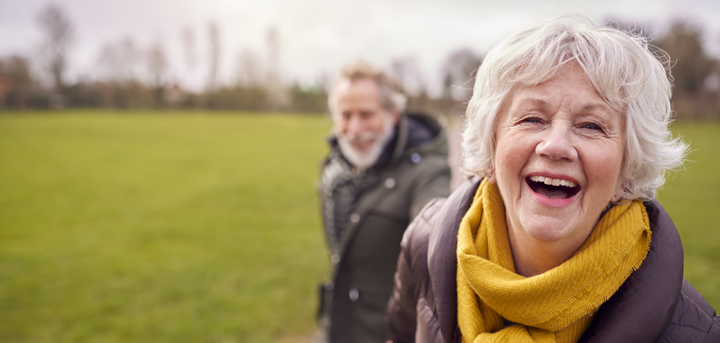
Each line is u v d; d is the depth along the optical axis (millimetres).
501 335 823
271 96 58188
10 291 4129
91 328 3451
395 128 2039
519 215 801
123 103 50562
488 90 885
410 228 1162
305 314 3590
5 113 37062
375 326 1807
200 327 3410
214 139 20609
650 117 782
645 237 802
